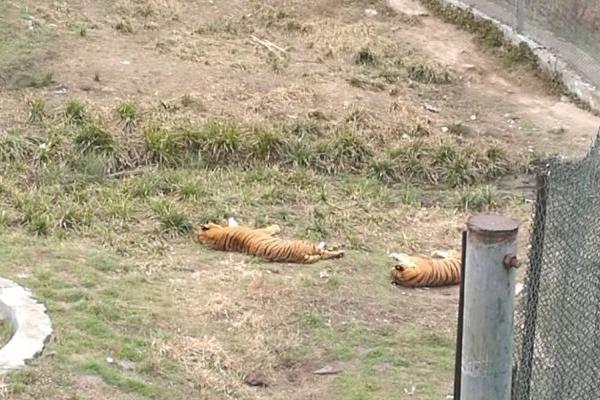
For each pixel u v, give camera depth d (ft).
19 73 97.91
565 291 36.29
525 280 39.14
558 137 97.19
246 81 100.53
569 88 106.73
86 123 87.86
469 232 30.81
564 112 103.24
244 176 84.69
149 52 106.01
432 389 54.24
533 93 107.86
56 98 93.66
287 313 61.26
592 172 37.70
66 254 66.44
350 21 124.26
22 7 110.73
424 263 67.51
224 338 57.77
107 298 60.49
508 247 30.58
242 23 119.85
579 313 36.37
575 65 107.76
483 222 30.83
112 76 98.99
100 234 71.77
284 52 111.24
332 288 65.16
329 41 116.16
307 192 82.38
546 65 110.01
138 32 111.86
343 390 53.83
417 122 95.45
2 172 80.84
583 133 98.17
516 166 90.27
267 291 63.46
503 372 31.35
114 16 115.85
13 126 87.66
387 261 71.10
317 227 75.92
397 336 59.77
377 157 88.79
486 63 113.91
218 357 54.90
